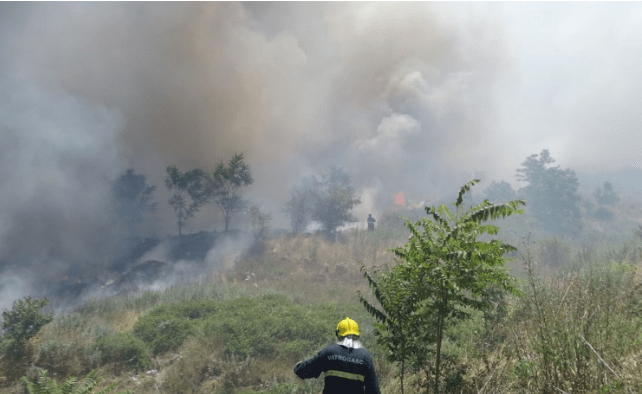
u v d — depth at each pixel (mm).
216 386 9984
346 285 24812
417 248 5250
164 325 13281
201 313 15258
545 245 22953
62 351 11414
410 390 6152
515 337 5586
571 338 4574
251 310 14641
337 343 3764
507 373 5191
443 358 6500
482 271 5008
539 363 4785
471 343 6949
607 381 4148
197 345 11758
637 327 4984
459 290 4965
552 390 4254
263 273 29172
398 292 5395
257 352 11438
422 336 5309
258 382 10039
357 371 3564
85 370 11031
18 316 11453
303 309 14945
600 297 5430
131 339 12203
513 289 5082
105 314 18344
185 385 10102
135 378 10797
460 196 5266
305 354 11367
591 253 18625
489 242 5051
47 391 7078
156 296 20734
